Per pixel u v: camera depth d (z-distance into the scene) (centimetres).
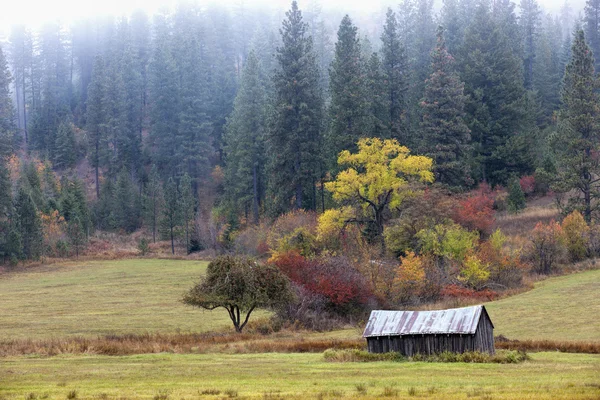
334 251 7350
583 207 7925
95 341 4025
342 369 2988
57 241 10200
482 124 10169
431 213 7150
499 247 6894
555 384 2436
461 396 2191
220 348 3872
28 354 3597
